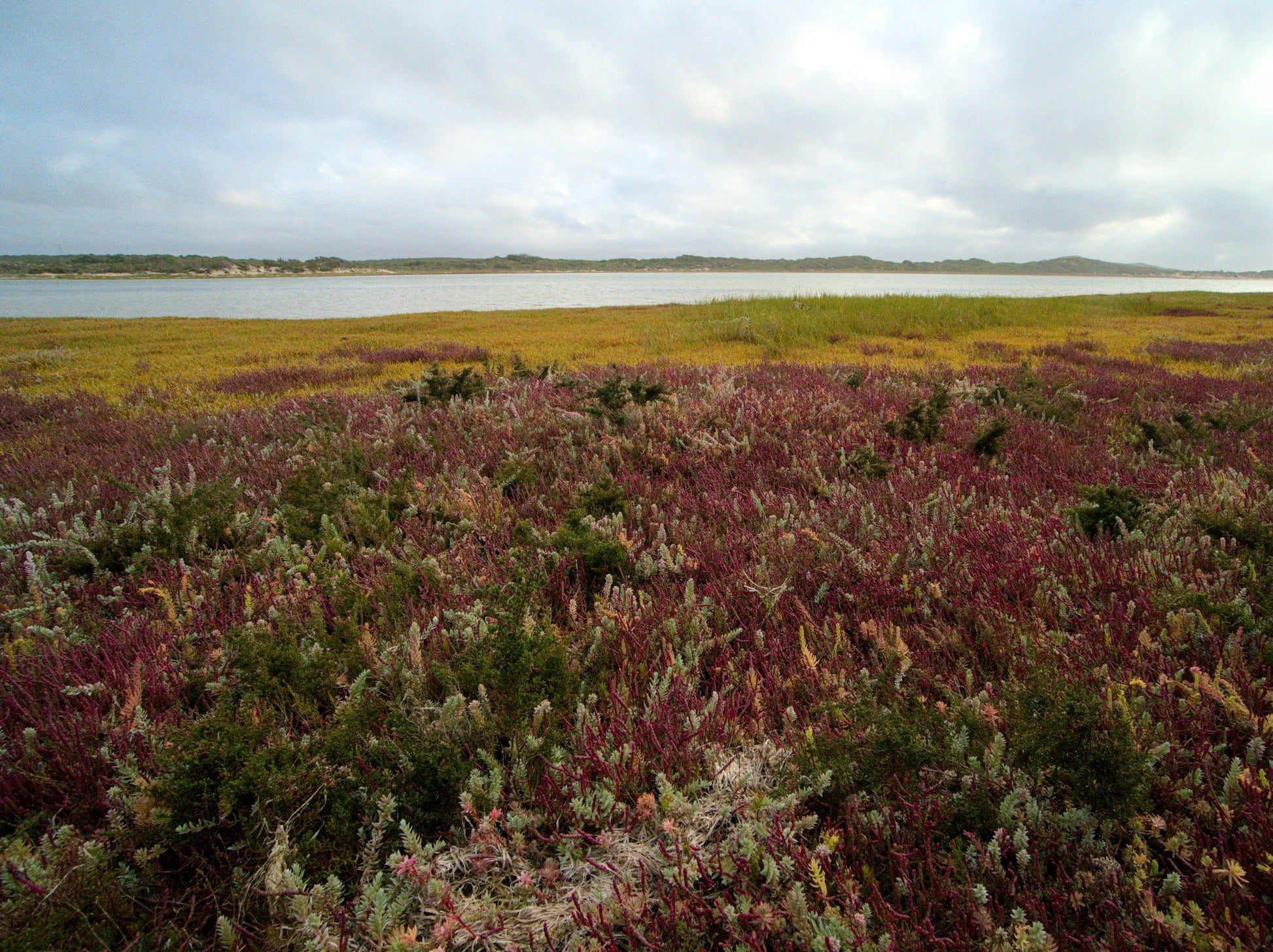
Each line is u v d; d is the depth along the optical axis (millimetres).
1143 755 1737
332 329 21484
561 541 3525
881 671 2445
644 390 6723
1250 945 1349
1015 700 2121
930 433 5953
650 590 3312
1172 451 5531
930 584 3041
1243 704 2088
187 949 1562
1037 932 1400
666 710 2203
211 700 2486
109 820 1807
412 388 8133
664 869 1650
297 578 3229
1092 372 10328
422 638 2664
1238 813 1678
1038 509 4082
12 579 3330
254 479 5125
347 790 1931
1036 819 1745
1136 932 1477
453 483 4797
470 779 1878
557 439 6012
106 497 4766
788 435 5809
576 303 45000
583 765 1963
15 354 15352
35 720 2162
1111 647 2486
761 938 1445
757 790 1883
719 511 4258
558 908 1599
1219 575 2904
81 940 1492
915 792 1824
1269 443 5727
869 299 21875
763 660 2613
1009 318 20250
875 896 1539
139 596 3285
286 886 1585
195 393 9953
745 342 16000
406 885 1656
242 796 1862
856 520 3895
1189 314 25500
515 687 2238
